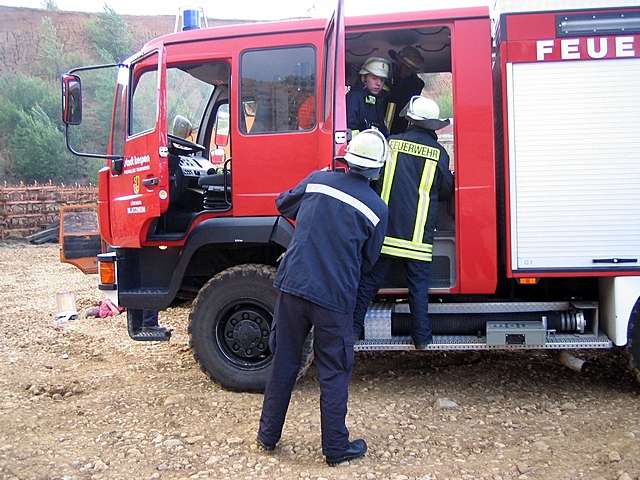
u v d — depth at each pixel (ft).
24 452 13.89
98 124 98.78
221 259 18.71
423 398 17.08
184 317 27.45
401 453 13.69
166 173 17.39
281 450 13.93
